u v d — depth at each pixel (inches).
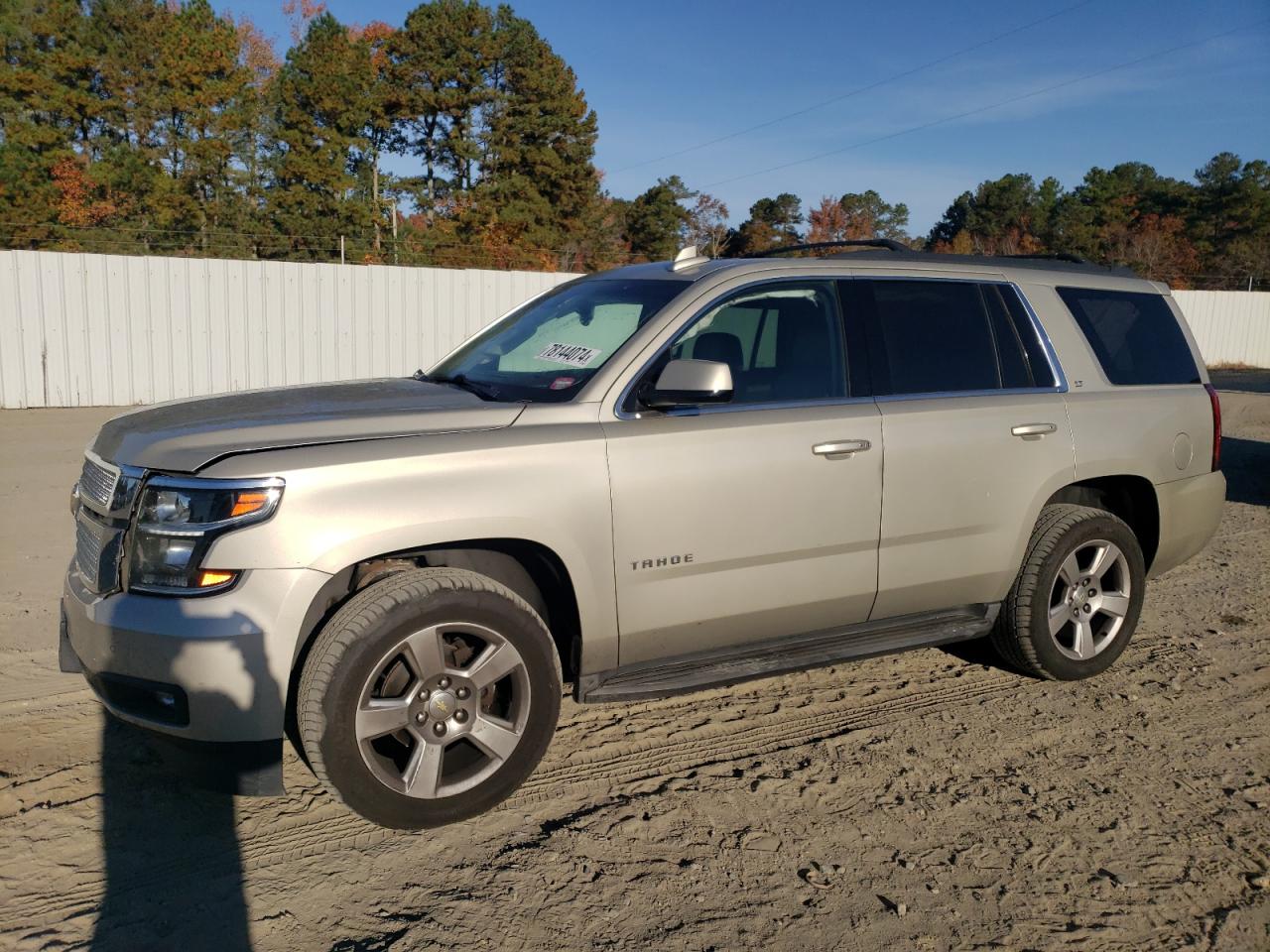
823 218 2527.1
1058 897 122.6
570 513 138.2
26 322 581.0
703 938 113.5
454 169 2075.5
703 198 2400.3
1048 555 181.3
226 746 121.7
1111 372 195.0
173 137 1764.3
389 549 127.0
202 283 622.8
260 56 1995.6
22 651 191.8
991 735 167.8
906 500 165.9
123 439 135.7
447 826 136.0
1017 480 177.0
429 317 693.3
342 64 1761.8
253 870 124.6
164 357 619.2
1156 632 222.8
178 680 119.1
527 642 136.0
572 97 1995.6
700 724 170.7
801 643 165.8
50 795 139.9
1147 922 118.2
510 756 136.6
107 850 127.7
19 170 1508.4
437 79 1971.0
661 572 146.6
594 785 148.3
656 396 144.4
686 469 146.7
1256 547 300.5
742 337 159.6
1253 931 116.8
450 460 131.5
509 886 122.5
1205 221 2721.5
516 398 151.3
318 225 1632.6
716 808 142.1
